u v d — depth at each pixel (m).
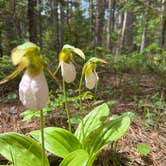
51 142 0.30
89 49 1.35
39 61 0.21
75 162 0.26
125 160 0.35
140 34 2.90
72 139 0.32
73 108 0.53
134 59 1.19
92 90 0.66
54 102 0.49
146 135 0.43
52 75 0.23
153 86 0.75
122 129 0.31
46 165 0.28
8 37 1.31
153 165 0.35
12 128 0.44
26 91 0.21
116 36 2.21
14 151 0.27
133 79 0.83
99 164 0.34
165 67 1.04
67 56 0.30
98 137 0.32
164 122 0.48
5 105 0.56
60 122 0.46
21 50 0.21
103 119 0.35
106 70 0.97
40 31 1.50
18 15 1.62
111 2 2.02
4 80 0.22
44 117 0.47
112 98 0.63
